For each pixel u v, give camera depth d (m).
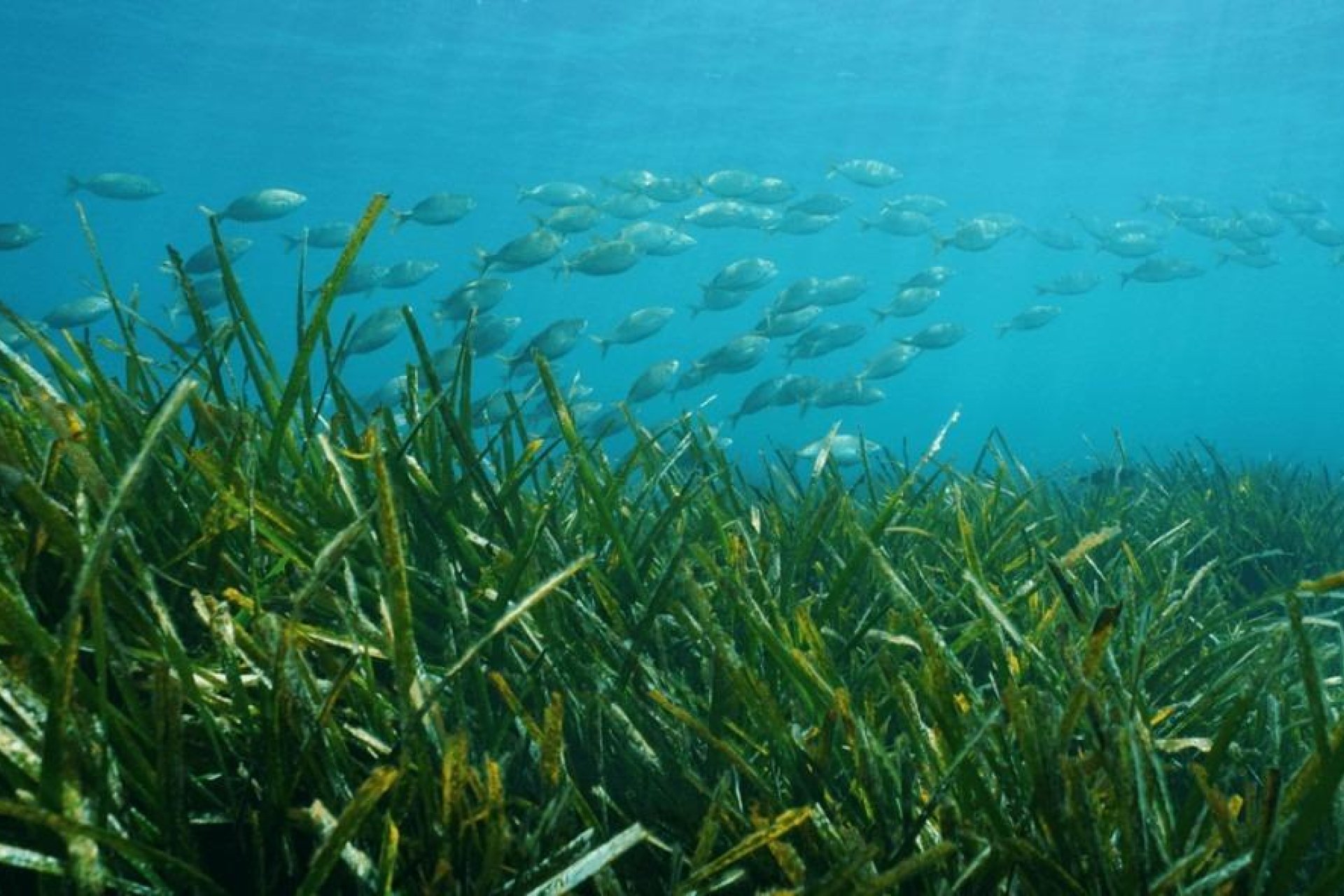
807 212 17.06
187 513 2.16
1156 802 1.53
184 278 2.20
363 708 1.74
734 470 3.78
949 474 3.96
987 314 160.00
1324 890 1.26
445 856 1.32
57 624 1.70
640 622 1.96
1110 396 164.75
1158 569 3.56
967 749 1.42
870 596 2.74
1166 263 19.64
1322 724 1.26
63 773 1.10
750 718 1.93
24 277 128.88
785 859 1.31
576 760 1.83
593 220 13.66
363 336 11.01
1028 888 1.40
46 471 1.71
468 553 2.25
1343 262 22.70
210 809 1.51
